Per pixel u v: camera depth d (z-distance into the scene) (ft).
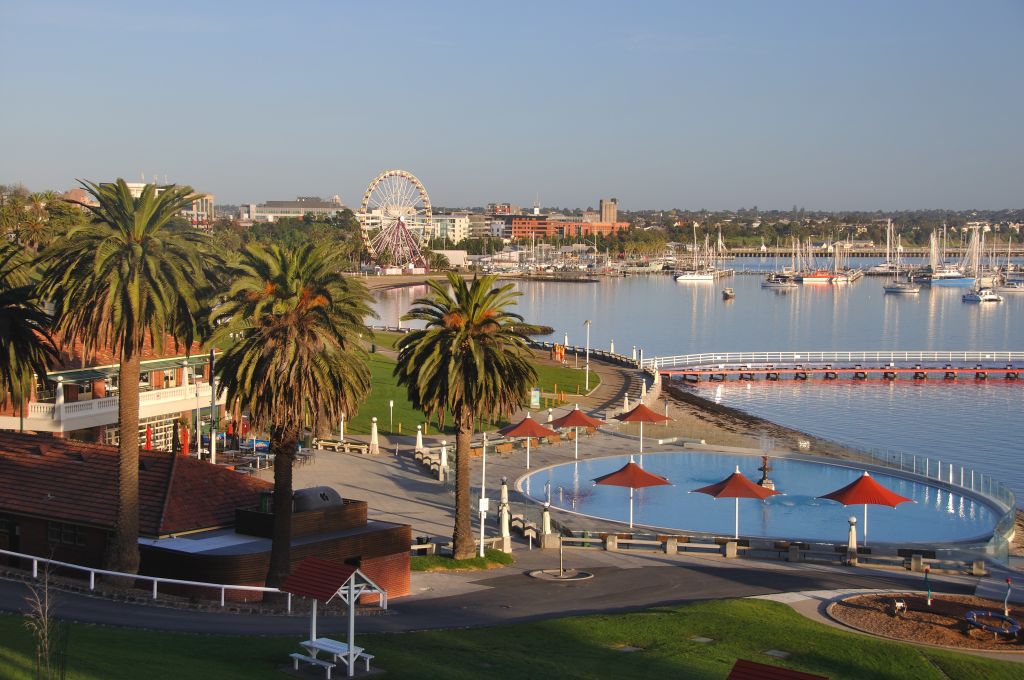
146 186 142.41
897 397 455.63
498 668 106.63
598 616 132.57
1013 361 563.89
